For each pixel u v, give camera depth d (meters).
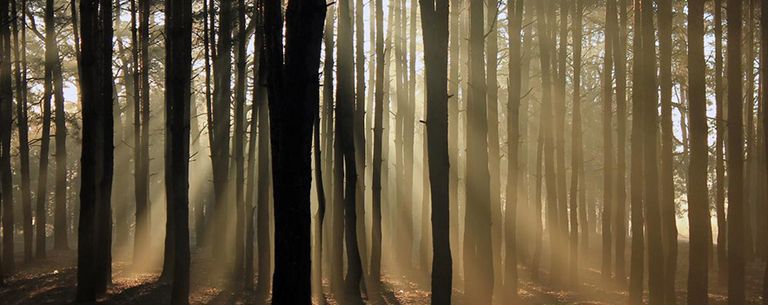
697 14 14.27
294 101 10.23
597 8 24.16
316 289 17.28
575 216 21.05
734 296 14.64
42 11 29.58
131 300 17.48
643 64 15.34
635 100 16.36
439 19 11.50
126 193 31.14
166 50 19.62
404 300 18.00
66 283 20.94
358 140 19.09
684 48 26.06
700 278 14.26
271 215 21.61
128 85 30.39
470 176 13.33
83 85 17.05
